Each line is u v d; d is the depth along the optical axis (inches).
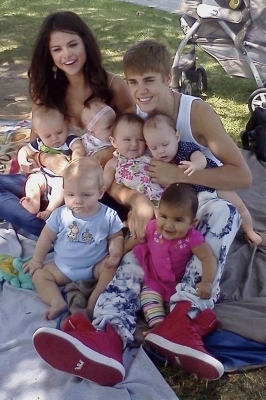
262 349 98.4
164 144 112.0
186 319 97.3
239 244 127.4
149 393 88.0
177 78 219.0
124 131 117.4
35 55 128.4
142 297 105.4
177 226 100.4
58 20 123.6
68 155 132.7
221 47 208.2
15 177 137.0
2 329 104.2
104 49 300.0
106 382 89.9
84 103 131.5
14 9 400.8
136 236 110.3
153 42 110.8
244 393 92.1
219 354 97.0
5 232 131.5
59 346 86.1
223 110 217.9
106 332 94.4
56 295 108.0
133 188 118.6
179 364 93.8
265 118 168.7
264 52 199.2
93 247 110.3
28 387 91.1
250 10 190.4
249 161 169.5
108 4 414.6
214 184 112.6
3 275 114.9
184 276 104.2
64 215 110.7
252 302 107.4
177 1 426.0
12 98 230.2
